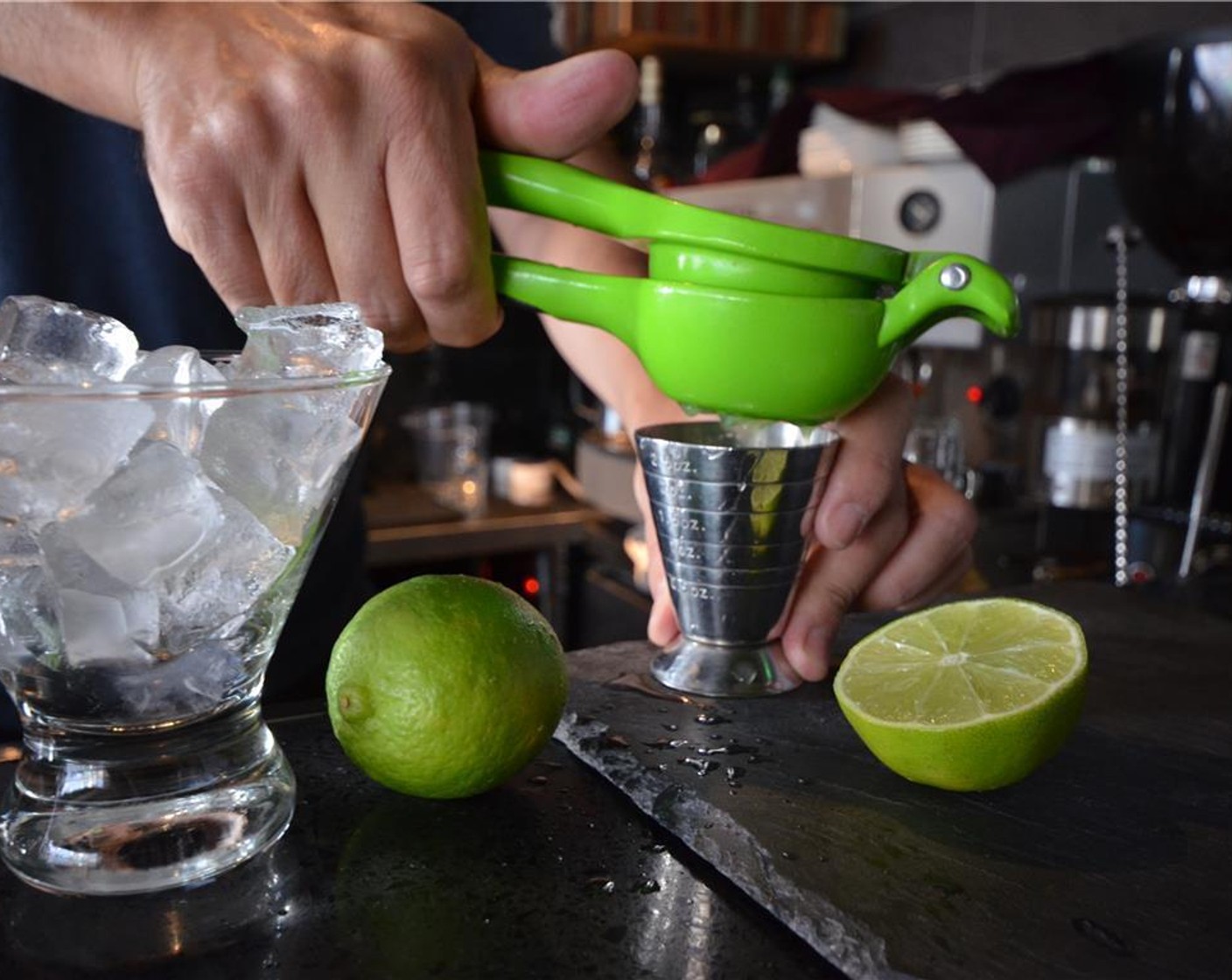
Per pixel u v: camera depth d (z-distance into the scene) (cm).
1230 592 111
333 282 57
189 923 42
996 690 53
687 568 66
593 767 57
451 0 103
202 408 41
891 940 41
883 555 71
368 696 49
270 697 94
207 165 53
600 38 205
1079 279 154
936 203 159
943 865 46
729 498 62
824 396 56
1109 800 53
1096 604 84
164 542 40
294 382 41
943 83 196
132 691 42
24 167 88
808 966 41
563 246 87
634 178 86
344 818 51
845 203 171
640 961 40
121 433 39
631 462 194
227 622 43
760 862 46
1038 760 52
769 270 54
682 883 46
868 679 57
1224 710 64
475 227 56
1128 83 125
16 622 41
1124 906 43
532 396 269
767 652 68
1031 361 151
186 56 54
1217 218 116
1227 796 53
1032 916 43
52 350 43
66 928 42
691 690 66
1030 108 153
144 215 92
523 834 50
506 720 50
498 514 217
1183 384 128
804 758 57
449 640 50
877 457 65
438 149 54
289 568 45
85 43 56
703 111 252
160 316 95
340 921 42
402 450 250
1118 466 126
